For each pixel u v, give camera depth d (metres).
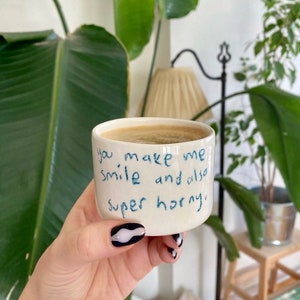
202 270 1.02
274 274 1.08
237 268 1.10
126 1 0.62
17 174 0.40
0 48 0.46
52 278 0.31
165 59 0.83
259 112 0.59
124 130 0.27
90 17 0.77
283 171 0.57
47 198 0.39
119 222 0.23
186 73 0.70
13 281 0.36
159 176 0.22
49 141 0.41
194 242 0.98
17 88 0.44
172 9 0.62
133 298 0.86
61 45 0.47
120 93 0.46
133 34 0.64
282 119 0.56
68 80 0.45
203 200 0.23
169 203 0.22
